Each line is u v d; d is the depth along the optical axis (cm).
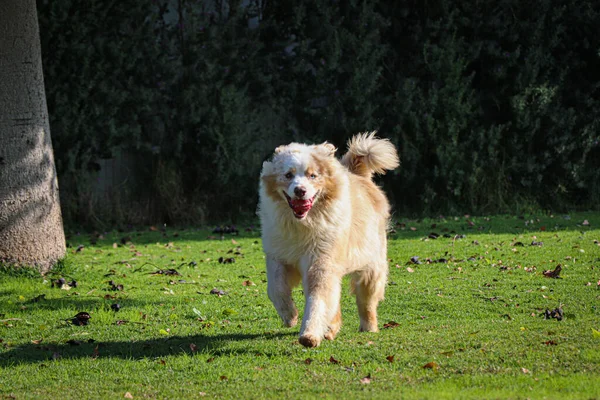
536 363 548
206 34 1597
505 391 487
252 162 1652
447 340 627
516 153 1688
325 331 618
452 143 1647
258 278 998
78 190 1546
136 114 1583
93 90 1531
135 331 720
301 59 1641
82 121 1521
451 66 1628
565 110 1680
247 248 1270
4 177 961
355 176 740
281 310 644
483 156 1678
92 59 1519
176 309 814
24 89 970
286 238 638
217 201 1648
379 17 1642
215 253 1223
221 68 1611
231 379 551
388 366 565
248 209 1670
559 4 1683
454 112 1641
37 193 986
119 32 1552
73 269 1023
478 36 1683
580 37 1689
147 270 1068
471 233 1362
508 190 1703
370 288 705
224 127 1608
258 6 1684
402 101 1638
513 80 1669
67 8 1468
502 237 1294
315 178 624
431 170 1666
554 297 819
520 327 670
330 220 632
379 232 724
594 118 1702
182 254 1220
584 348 580
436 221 1557
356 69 1620
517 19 1667
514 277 946
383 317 764
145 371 582
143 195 1656
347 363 580
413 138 1653
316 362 585
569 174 1702
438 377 530
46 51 1482
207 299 862
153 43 1577
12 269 967
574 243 1189
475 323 706
